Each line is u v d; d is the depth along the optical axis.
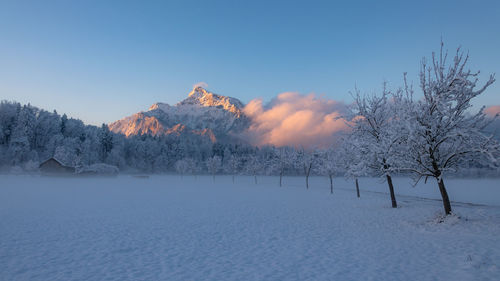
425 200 29.20
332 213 19.78
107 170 96.25
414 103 14.90
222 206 24.09
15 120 104.94
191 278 7.45
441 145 15.03
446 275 7.35
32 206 22.34
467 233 11.73
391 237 12.05
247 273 7.84
